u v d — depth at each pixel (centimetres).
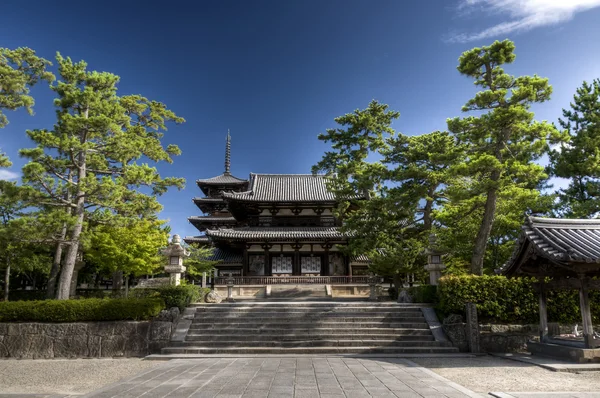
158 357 1485
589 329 1219
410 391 873
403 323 1756
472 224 2258
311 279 3612
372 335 1656
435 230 2492
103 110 2125
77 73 2270
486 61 2033
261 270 3906
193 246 3756
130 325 1661
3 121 2158
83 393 922
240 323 1773
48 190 2047
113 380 1113
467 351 1566
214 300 2128
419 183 2409
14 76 2136
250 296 3506
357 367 1192
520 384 959
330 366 1212
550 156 2756
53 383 1074
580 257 1124
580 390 889
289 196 3972
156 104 3362
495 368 1194
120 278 3153
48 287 2588
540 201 2208
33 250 2917
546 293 1603
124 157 2238
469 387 934
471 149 2081
